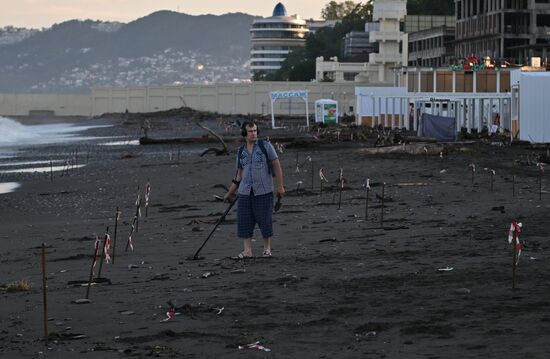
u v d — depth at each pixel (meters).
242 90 181.88
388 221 22.89
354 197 30.30
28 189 43.09
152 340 10.80
